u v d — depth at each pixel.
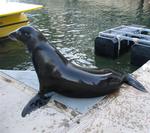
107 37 6.67
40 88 2.34
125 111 2.14
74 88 2.25
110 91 2.39
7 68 5.91
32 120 2.02
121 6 15.42
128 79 2.64
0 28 7.48
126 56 6.90
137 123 1.99
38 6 8.55
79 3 16.14
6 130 1.89
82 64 6.16
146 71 2.97
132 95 2.40
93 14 12.57
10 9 7.74
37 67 2.26
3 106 2.22
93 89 2.27
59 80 2.24
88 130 1.90
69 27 9.71
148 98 2.36
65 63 2.32
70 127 1.93
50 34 8.66
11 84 2.60
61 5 15.21
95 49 6.79
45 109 2.16
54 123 1.98
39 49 2.26
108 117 2.06
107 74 2.39
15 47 7.24
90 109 2.17
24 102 2.28
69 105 2.22
